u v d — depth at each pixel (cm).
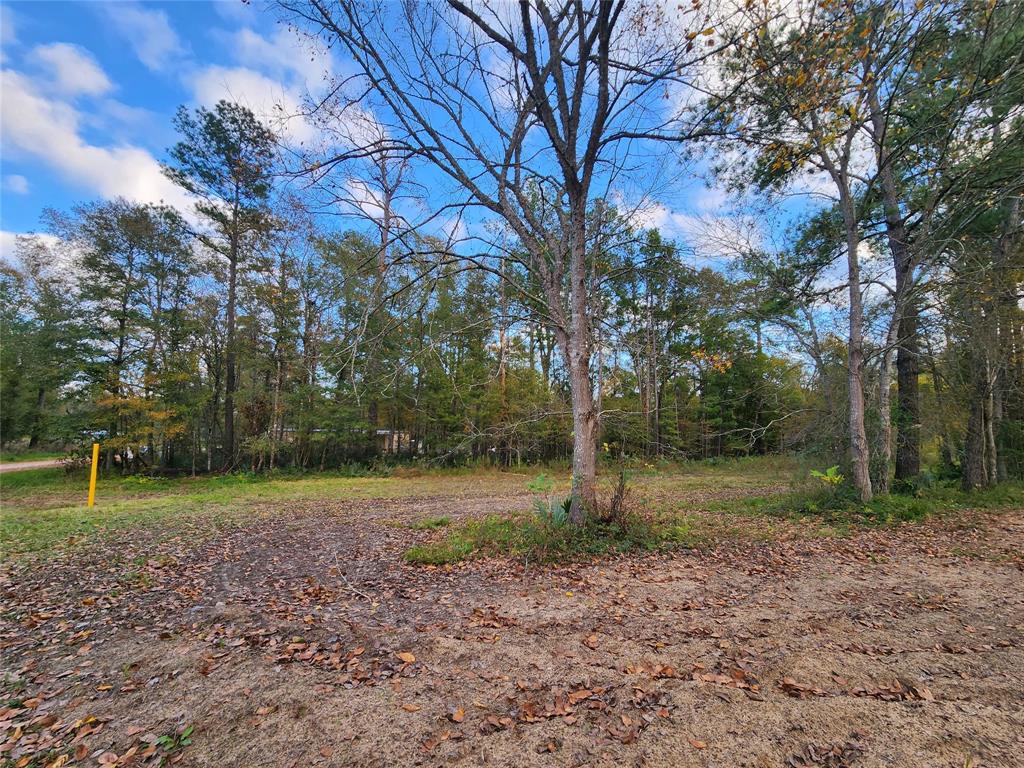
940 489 1212
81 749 277
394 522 1009
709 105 722
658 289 1030
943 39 778
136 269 2048
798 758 259
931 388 1378
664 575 605
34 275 2092
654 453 2247
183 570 652
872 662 366
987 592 532
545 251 879
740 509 1134
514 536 770
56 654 400
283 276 2128
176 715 310
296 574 634
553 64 726
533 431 2325
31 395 2862
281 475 2147
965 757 255
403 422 2530
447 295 1101
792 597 523
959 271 973
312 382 2178
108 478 2009
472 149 750
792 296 1140
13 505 1321
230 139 1891
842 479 1054
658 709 307
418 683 346
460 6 676
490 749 273
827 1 589
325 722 300
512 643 411
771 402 1546
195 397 2111
